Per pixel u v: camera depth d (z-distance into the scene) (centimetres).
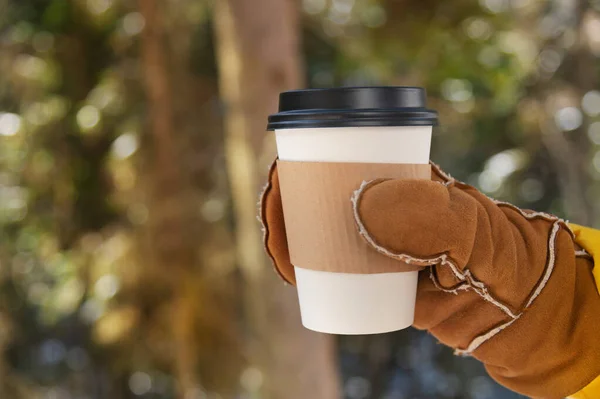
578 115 839
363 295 102
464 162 959
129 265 774
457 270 104
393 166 101
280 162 106
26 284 944
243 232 553
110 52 895
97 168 898
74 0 852
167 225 769
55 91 884
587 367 122
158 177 775
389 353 1043
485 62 778
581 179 838
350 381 1055
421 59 736
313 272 105
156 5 767
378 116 97
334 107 98
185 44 860
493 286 113
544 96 840
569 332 122
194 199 794
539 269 118
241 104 547
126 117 859
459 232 102
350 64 842
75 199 901
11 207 880
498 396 991
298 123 99
